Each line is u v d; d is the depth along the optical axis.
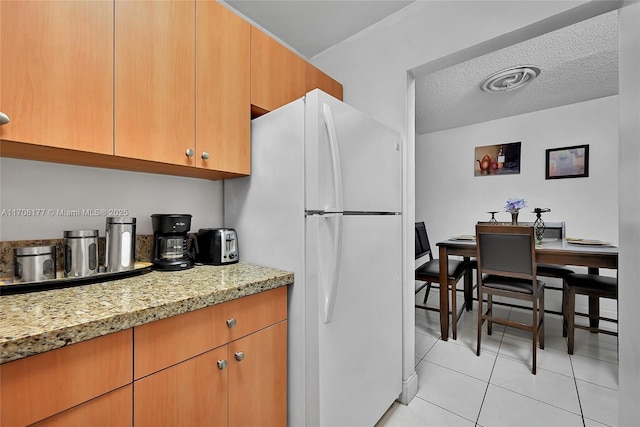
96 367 0.71
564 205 3.34
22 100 0.81
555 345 2.43
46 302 0.82
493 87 2.83
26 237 1.08
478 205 3.94
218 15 1.29
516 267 2.17
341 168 1.22
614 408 1.64
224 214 1.65
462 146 4.05
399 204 1.68
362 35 1.96
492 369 2.07
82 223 1.21
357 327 1.32
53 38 0.86
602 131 3.14
